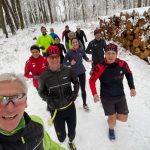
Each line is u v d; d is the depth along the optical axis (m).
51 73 3.81
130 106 6.28
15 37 23.84
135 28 11.27
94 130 5.16
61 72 3.83
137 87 7.55
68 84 3.89
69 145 4.36
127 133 4.99
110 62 4.09
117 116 4.56
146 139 4.78
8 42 21.48
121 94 4.33
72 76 3.96
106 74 4.18
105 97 4.33
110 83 4.23
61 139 4.21
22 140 1.49
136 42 10.80
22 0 46.16
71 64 5.35
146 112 5.92
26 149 1.52
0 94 1.38
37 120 1.69
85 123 5.46
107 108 4.39
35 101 7.09
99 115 5.80
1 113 1.36
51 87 3.81
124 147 4.55
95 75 4.25
